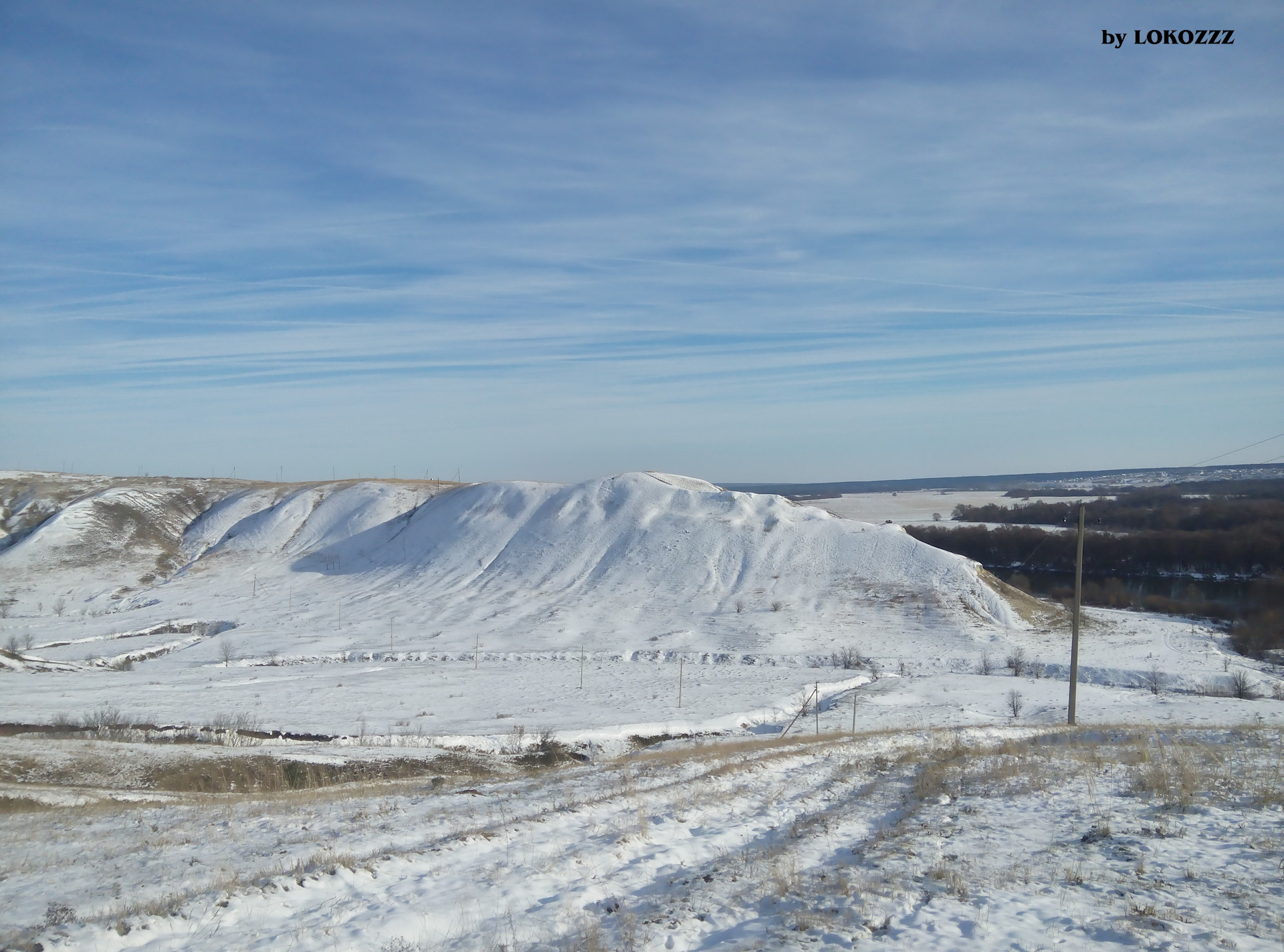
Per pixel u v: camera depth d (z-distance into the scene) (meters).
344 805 16.30
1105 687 47.09
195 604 84.44
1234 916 7.61
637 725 36.50
